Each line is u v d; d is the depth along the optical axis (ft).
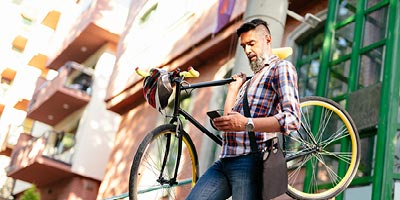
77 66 56.13
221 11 31.71
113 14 57.16
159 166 10.89
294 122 8.79
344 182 12.60
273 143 9.50
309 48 28.07
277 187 9.30
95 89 55.93
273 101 9.45
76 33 59.16
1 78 91.25
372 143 19.35
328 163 18.93
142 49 43.98
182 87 10.85
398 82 18.98
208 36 34.42
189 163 11.85
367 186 18.95
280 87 9.22
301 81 27.30
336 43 22.54
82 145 52.37
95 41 59.11
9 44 92.27
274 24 20.01
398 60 19.29
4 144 79.46
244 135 9.45
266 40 9.96
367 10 21.58
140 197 14.01
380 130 18.38
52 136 52.60
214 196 9.55
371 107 19.35
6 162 79.82
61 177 53.47
